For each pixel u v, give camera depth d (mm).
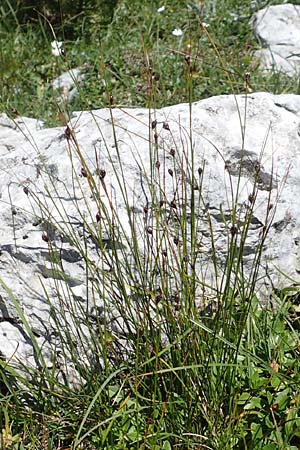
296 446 3637
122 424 3678
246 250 4156
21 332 4074
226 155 4309
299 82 6734
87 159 4262
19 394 3961
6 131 5316
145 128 4371
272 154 4340
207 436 3578
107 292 3836
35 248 4078
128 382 3760
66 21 7918
